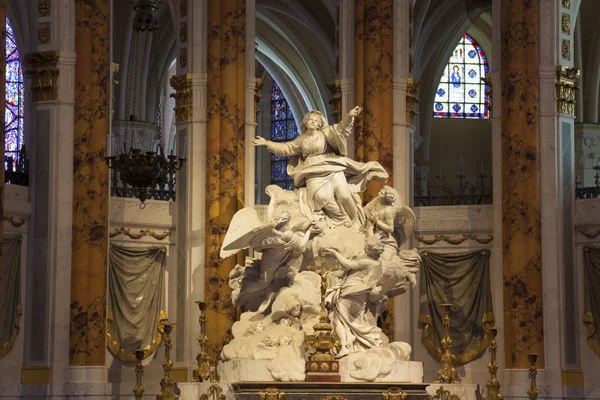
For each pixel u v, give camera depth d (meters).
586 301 24.45
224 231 24.50
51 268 23.33
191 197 24.91
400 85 25.27
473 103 36.66
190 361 24.48
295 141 23.19
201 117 25.06
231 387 20.72
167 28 34.09
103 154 23.81
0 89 22.16
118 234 24.86
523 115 24.45
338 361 20.42
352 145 25.27
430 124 35.16
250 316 22.16
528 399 23.58
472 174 36.28
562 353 23.97
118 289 24.56
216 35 25.12
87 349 23.12
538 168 24.36
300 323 21.59
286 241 21.70
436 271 25.59
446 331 22.36
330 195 22.55
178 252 25.09
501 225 24.81
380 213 22.53
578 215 24.64
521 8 24.70
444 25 33.81
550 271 24.16
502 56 24.92
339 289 21.36
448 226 25.70
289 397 19.91
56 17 23.80
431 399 20.41
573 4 25.86
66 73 23.73
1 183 21.97
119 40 32.66
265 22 35.47
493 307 25.02
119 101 32.97
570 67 24.73
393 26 25.34
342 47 25.80
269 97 38.75
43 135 23.67
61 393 22.89
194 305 24.58
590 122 32.69
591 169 32.69
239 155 24.92
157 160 22.23
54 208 23.44
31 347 23.28
